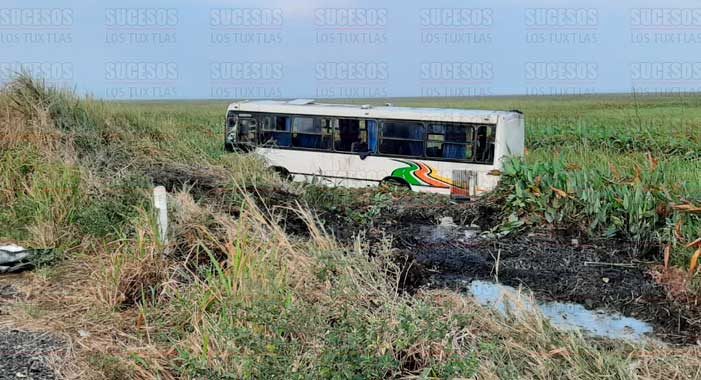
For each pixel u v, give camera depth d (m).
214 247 7.79
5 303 6.88
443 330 5.42
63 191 9.55
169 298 6.77
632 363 5.72
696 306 7.87
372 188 14.83
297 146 17.14
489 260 9.84
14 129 12.62
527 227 11.14
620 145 22.16
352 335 5.09
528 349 5.79
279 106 17.22
